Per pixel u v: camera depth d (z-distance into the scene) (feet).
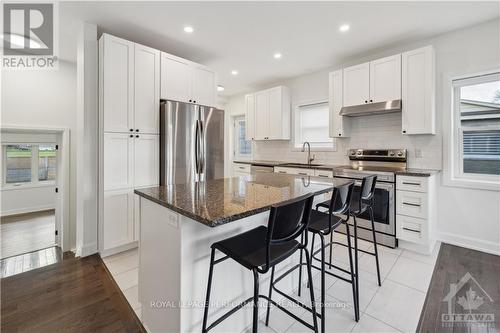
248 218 5.13
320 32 9.19
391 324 5.16
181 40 9.86
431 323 5.17
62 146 12.26
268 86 16.53
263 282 5.42
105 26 8.66
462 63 8.93
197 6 7.50
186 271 3.98
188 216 3.53
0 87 10.37
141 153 9.13
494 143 8.83
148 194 4.91
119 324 5.16
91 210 8.51
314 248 7.14
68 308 5.65
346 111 10.90
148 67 9.29
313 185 6.18
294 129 14.93
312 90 13.96
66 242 12.26
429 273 7.22
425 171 9.00
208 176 10.85
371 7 7.60
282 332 4.95
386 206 9.20
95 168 8.56
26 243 13.46
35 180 19.30
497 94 8.73
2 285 6.59
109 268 7.58
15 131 11.53
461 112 9.42
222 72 13.80
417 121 9.18
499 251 8.38
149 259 4.90
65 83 11.97
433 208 9.00
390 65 9.77
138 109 9.02
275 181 6.97
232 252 3.81
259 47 10.55
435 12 7.86
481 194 8.74
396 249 9.00
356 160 11.86
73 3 7.27
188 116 10.08
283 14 7.98
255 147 17.49
